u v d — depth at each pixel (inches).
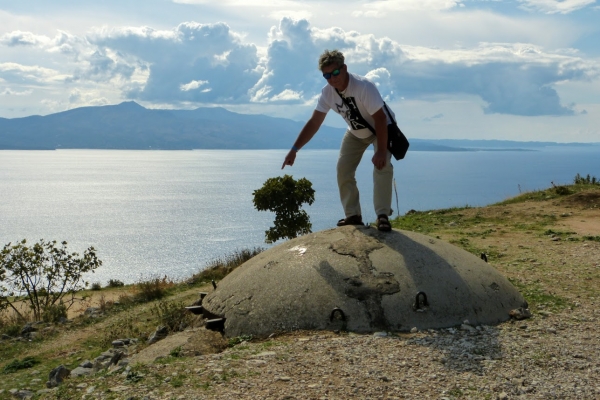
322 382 163.5
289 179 703.7
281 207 697.6
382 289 215.6
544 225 495.8
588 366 176.9
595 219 514.0
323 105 231.0
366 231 242.7
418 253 232.1
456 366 175.5
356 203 255.0
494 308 226.8
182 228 3021.7
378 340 197.2
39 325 462.6
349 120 227.8
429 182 7780.5
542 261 339.3
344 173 248.4
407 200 4407.0
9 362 348.2
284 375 168.7
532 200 631.8
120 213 4010.8
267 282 227.9
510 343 197.0
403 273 221.3
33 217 3740.2
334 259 228.5
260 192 700.0
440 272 225.6
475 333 206.5
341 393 156.6
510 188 6245.1
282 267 232.4
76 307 598.2
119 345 325.4
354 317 210.1
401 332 206.7
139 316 424.2
